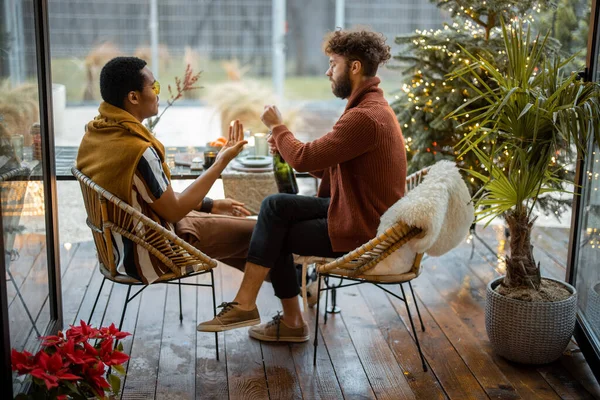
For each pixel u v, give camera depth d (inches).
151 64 324.2
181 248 103.1
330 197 117.2
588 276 118.0
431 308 134.2
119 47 333.7
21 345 93.4
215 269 152.9
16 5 95.5
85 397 86.8
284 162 124.9
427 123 154.9
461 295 140.3
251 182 133.0
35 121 106.1
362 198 107.3
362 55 109.4
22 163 96.7
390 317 130.3
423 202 97.0
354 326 126.7
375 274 106.4
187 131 259.1
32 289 101.5
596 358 106.9
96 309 131.9
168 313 131.3
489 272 152.0
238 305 111.6
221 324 110.9
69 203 167.9
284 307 119.3
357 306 135.0
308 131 290.4
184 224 113.9
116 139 100.9
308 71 429.7
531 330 108.5
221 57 361.4
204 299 137.4
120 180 99.6
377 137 104.9
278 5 359.6
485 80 146.9
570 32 144.7
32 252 102.0
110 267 105.3
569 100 102.1
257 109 225.1
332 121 319.6
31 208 102.0
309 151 106.5
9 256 87.4
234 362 113.7
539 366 112.9
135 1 331.0
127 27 332.8
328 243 110.5
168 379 108.4
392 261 105.6
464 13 149.3
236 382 107.9
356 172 107.5
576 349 118.8
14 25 94.0
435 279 148.2
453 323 128.0
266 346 119.1
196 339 121.4
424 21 374.6
